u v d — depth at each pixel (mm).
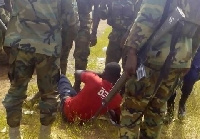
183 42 1652
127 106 1786
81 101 2340
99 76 2469
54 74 1822
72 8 1816
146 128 1936
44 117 1866
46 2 1725
